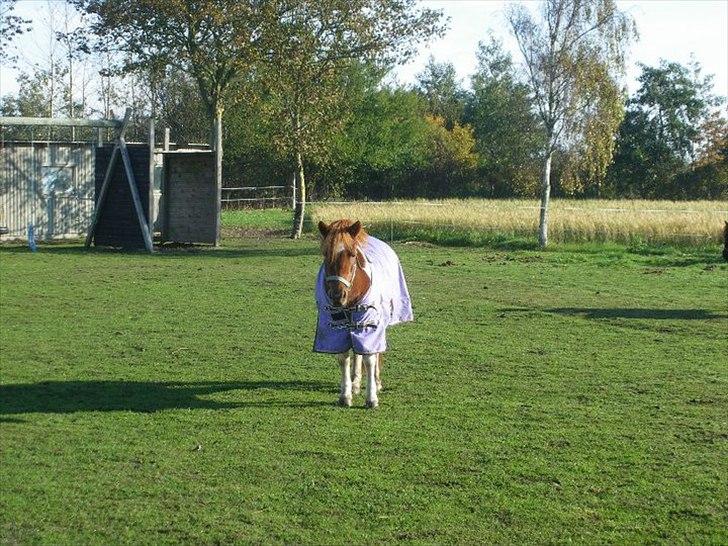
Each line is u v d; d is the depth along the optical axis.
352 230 8.73
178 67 36.50
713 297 17.75
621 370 10.98
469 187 74.69
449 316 15.16
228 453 7.53
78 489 6.66
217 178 29.11
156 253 26.98
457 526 6.02
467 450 7.64
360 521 6.09
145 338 12.94
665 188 76.06
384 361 11.47
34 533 5.88
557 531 5.95
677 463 7.33
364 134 65.31
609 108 28.89
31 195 32.62
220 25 32.97
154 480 6.86
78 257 25.28
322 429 8.27
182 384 10.11
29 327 13.74
